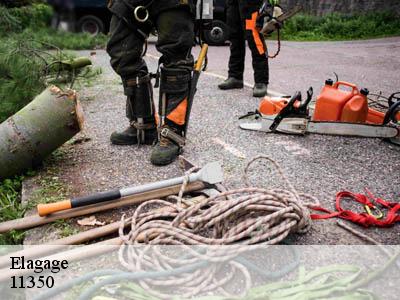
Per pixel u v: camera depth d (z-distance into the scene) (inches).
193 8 103.1
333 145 123.2
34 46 218.2
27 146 100.7
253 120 146.6
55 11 370.6
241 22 186.9
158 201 80.2
